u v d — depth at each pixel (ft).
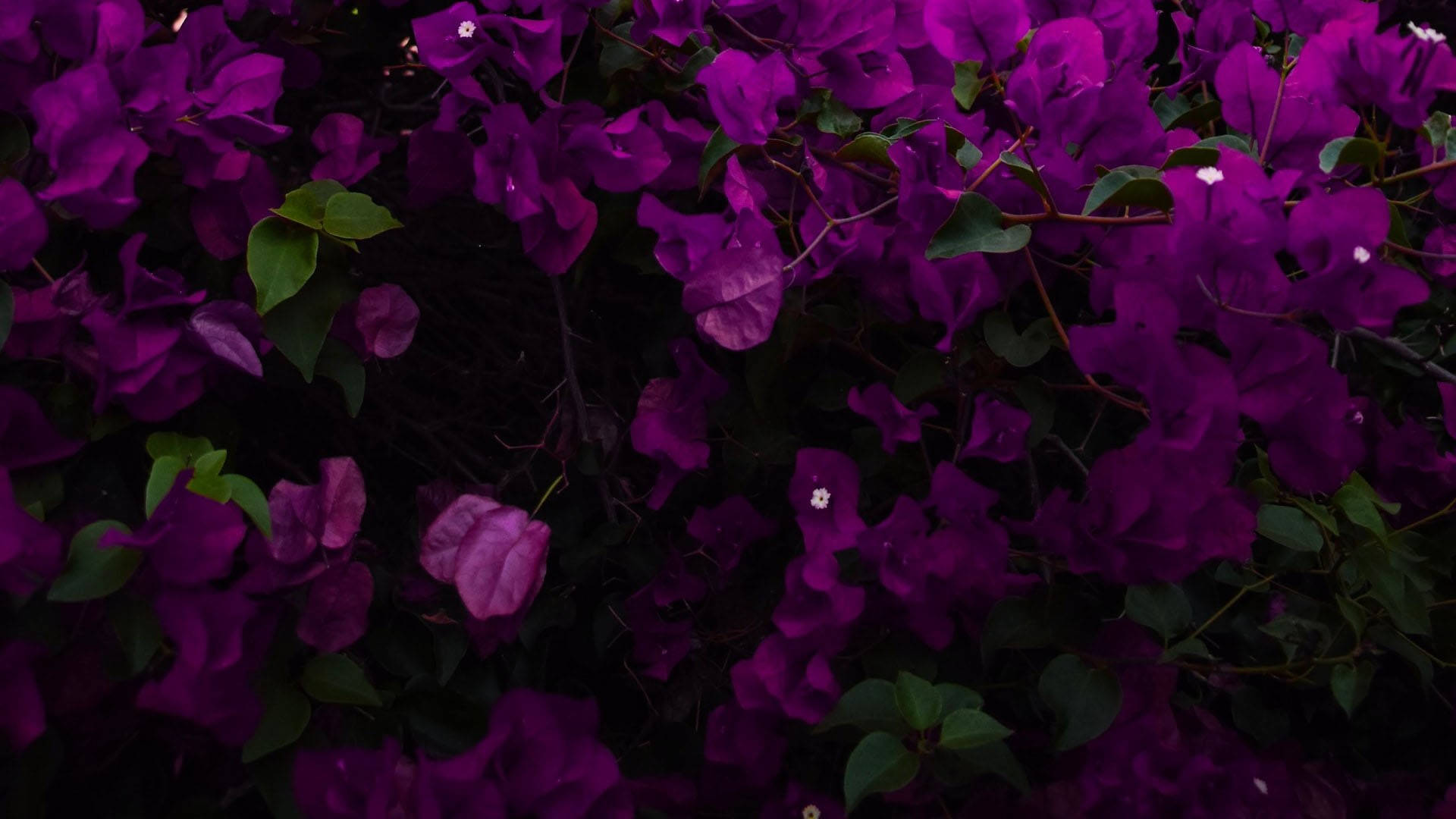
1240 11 3.04
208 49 2.72
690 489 3.04
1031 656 2.89
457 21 2.70
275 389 2.85
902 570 2.76
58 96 2.52
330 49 3.04
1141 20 2.93
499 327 3.11
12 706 2.47
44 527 2.45
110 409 2.62
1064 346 2.74
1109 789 2.78
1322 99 2.79
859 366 2.98
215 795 2.70
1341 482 2.70
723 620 3.04
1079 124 2.75
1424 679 2.87
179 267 2.79
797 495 2.79
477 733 2.79
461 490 2.97
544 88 2.90
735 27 2.85
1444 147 2.73
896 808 2.93
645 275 3.03
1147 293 2.58
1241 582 2.92
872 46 2.83
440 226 3.10
